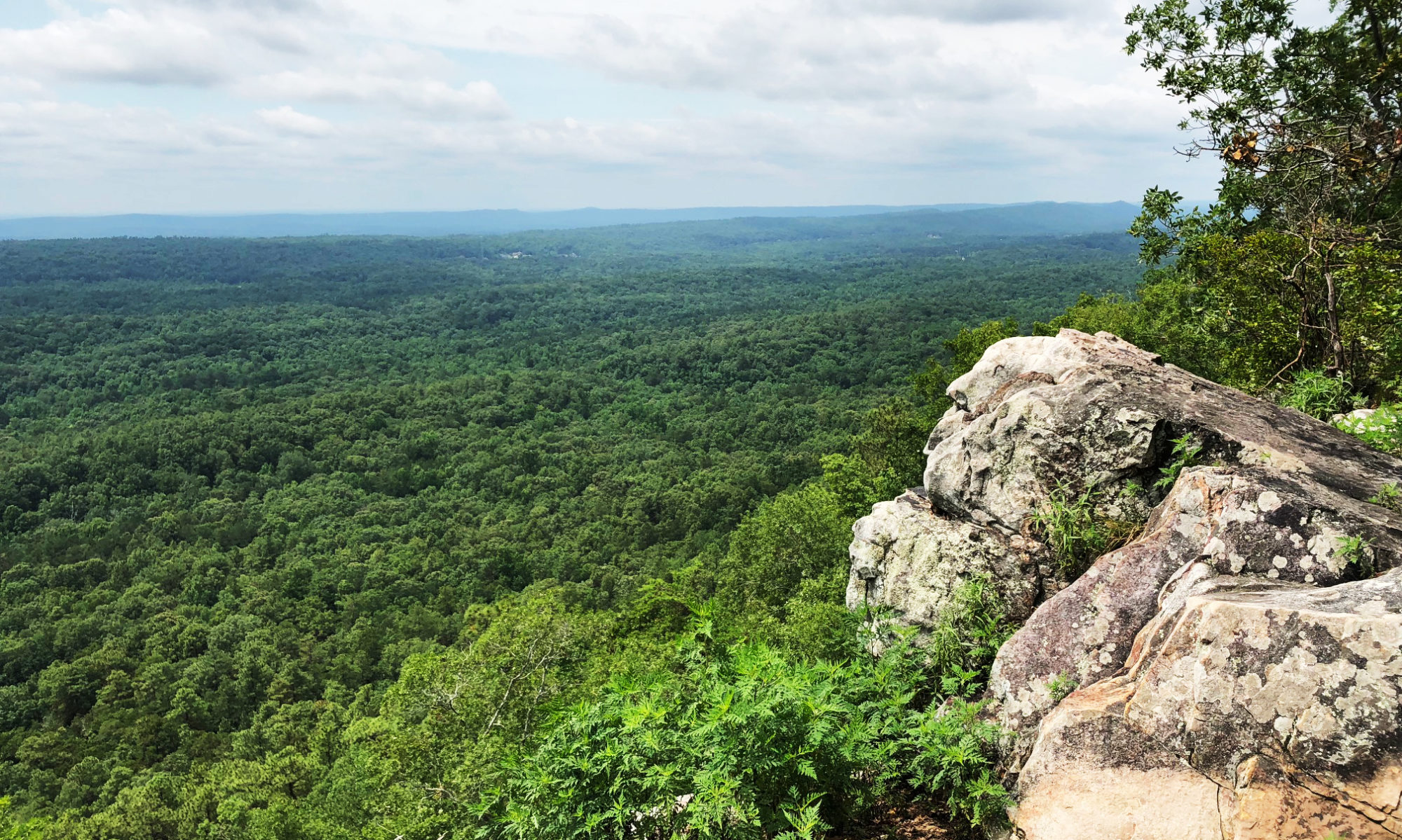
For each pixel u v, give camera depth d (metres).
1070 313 30.44
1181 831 2.76
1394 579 2.96
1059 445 4.78
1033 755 3.20
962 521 5.11
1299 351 8.84
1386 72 10.75
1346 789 2.58
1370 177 10.18
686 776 3.09
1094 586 3.82
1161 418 4.54
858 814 3.53
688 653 4.08
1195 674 2.96
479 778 12.52
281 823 22.89
